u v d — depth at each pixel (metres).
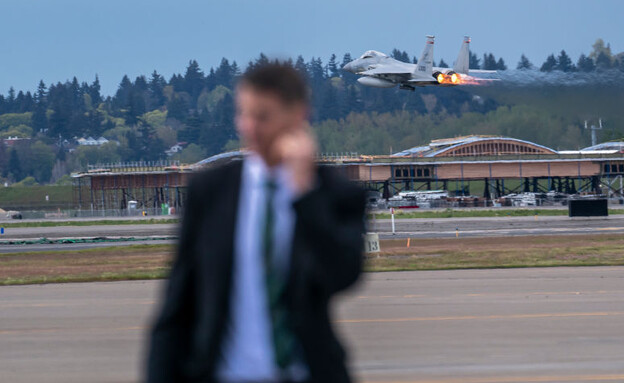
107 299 67.88
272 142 13.45
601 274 84.00
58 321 54.91
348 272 13.24
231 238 13.33
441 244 148.75
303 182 13.20
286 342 13.45
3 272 102.69
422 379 36.59
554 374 37.22
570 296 64.94
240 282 13.33
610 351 42.28
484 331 48.62
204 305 13.35
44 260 127.50
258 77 13.20
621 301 61.28
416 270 92.75
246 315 13.38
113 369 39.62
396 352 42.81
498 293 67.56
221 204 13.53
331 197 13.52
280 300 13.34
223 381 13.50
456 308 58.53
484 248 132.12
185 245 13.73
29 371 39.38
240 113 13.54
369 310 58.16
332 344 13.53
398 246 145.00
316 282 13.11
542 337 46.47
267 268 13.30
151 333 13.85
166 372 13.56
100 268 105.94
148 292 73.06
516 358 40.84
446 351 42.84
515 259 106.06
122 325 52.75
